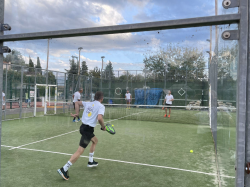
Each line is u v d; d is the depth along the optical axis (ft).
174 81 41.93
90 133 9.96
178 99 41.22
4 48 5.64
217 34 11.37
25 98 33.86
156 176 10.29
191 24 4.22
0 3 5.72
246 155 3.79
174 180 9.82
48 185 9.07
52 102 39.19
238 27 3.85
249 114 3.75
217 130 12.77
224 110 8.38
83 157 13.23
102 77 46.93
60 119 32.45
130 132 22.33
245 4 3.67
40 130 22.84
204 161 12.65
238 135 3.77
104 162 12.32
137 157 13.35
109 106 45.83
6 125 26.20
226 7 3.87
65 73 41.50
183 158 13.23
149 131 22.99
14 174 10.29
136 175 10.39
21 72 32.60
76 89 44.04
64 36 5.34
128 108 44.73
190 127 25.89
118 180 9.75
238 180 3.80
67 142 17.24
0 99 5.86
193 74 23.79
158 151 14.87
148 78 47.65
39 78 36.42
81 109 42.83
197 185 9.31
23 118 32.96
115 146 16.20
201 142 17.81
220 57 10.17
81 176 10.16
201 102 38.83
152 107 43.73
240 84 3.71
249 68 3.71
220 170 9.54
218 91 11.96
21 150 14.67
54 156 13.34
